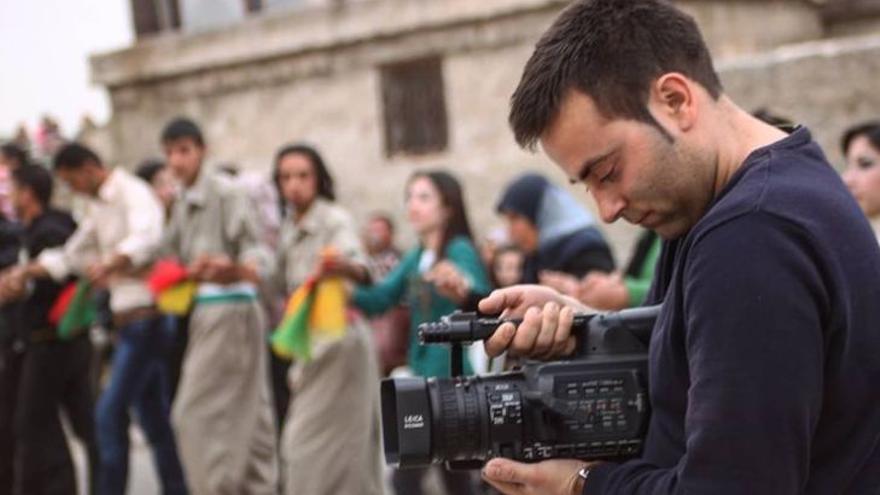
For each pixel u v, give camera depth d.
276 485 5.03
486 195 8.81
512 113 1.61
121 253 4.98
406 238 9.23
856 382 1.48
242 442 4.79
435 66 9.02
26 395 5.16
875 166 3.63
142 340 5.39
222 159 10.16
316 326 4.42
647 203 1.54
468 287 3.95
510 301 1.96
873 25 8.92
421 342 1.82
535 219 4.09
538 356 1.84
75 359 5.29
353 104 9.45
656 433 1.63
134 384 5.42
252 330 4.86
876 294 1.49
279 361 5.85
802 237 1.42
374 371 4.70
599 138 1.52
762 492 1.36
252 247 4.90
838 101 5.76
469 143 8.87
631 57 1.50
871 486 1.53
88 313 5.29
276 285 4.95
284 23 9.62
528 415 1.72
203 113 10.23
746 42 8.35
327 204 4.82
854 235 1.48
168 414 5.81
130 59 10.45
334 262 4.39
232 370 4.79
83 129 11.35
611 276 3.57
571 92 1.53
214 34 10.00
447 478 4.59
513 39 8.59
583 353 1.84
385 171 9.31
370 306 4.55
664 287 1.81
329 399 4.51
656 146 1.51
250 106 9.98
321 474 4.48
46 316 5.18
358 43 9.33
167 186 6.41
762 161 1.51
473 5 8.67
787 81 5.88
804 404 1.38
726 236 1.43
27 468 5.16
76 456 7.36
